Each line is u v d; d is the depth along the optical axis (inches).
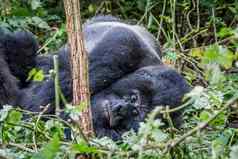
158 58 331.6
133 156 195.5
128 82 312.2
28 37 345.4
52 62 343.6
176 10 458.6
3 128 226.2
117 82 315.3
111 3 474.9
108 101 308.5
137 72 314.3
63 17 457.4
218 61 190.7
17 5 430.9
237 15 445.7
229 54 190.4
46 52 394.3
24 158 217.3
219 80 189.3
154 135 190.2
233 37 200.5
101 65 312.7
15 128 233.3
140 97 307.6
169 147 183.6
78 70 225.0
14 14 413.4
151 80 307.6
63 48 324.2
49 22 451.2
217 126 238.1
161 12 464.4
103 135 303.1
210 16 448.8
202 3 453.1
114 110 302.5
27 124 233.8
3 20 404.2
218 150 198.4
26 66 342.3
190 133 181.2
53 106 309.6
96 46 316.5
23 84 339.9
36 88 322.3
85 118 219.1
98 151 196.7
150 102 307.1
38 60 348.2
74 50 226.8
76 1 229.1
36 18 415.5
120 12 471.8
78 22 228.4
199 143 201.9
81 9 472.7
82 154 205.5
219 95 253.3
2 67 320.5
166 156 195.0
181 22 456.1
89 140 208.4
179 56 390.9
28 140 240.8
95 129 306.5
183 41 426.6
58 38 410.9
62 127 221.8
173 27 420.5
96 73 311.6
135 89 309.7
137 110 305.3
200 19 466.0
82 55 225.9
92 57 313.0
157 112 180.7
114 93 313.7
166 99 302.0
